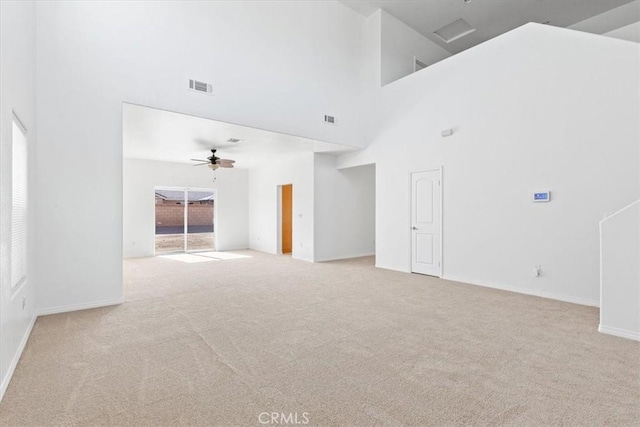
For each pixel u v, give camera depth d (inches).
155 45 173.3
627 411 73.7
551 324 132.0
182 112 182.1
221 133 228.8
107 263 159.0
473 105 208.1
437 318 139.6
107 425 69.2
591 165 159.9
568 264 167.2
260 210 391.2
